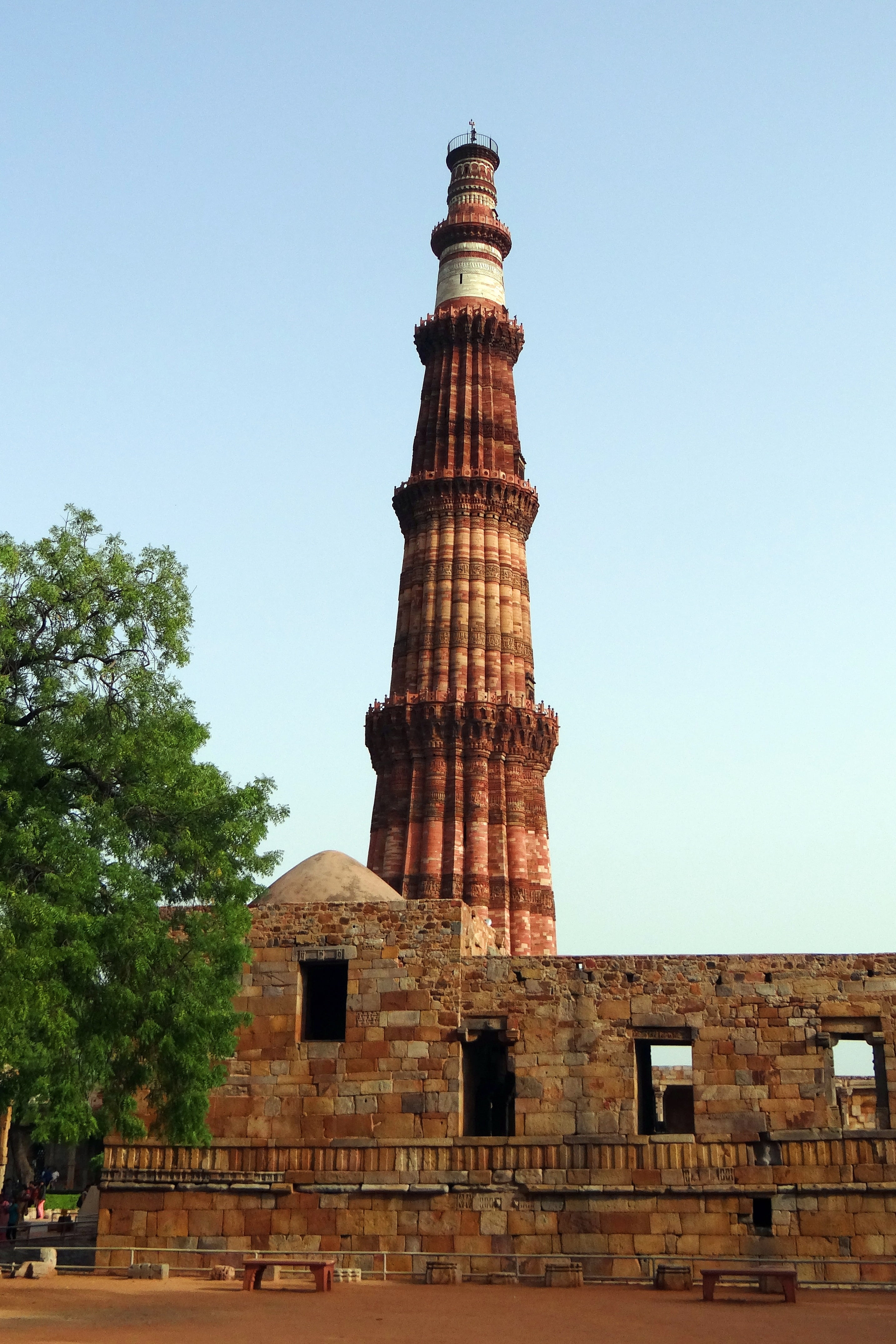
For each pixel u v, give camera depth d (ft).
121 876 99.91
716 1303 95.96
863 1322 84.07
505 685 224.53
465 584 228.84
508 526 236.22
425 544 233.55
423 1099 126.41
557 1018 127.13
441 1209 122.93
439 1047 127.75
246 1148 127.24
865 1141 119.85
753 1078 123.13
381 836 218.38
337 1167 125.49
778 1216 118.52
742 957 126.82
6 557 100.63
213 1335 72.18
